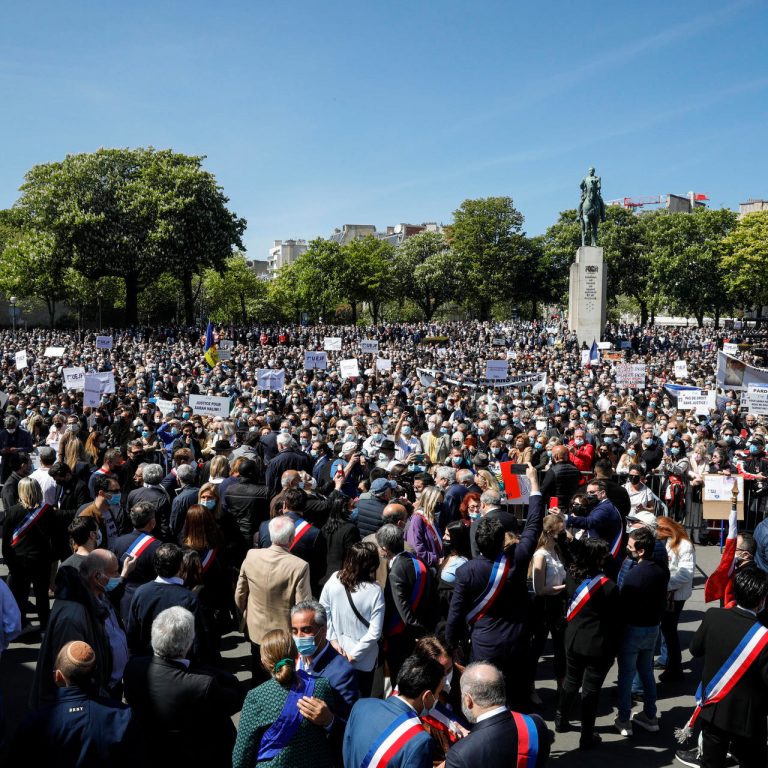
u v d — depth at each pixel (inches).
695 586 435.5
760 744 216.8
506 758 153.9
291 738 171.2
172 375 1093.8
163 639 181.8
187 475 347.3
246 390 953.5
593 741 261.0
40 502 340.2
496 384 1040.2
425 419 743.7
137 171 2561.5
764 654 214.2
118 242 2415.1
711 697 221.3
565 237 3410.4
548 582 279.3
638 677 298.7
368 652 233.8
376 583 240.2
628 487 401.7
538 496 274.8
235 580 322.7
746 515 518.0
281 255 6501.0
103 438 594.2
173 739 177.6
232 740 186.1
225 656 336.8
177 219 2452.0
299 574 250.2
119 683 241.0
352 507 353.4
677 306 3223.4
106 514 335.0
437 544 310.3
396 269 3791.8
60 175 2391.7
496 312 4087.1
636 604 263.1
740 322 3437.5
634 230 3292.3
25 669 317.1
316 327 2669.8
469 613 246.2
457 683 244.2
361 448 552.1
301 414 692.1
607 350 1888.5
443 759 175.9
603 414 748.6
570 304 2110.0
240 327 2630.4
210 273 3722.9
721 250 3090.6
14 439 563.8
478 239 3565.5
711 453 546.6
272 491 429.4
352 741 157.8
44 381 1009.5
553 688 310.8
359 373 1095.0
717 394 894.4
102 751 160.7
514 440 554.3
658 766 248.4
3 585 257.6
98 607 229.8
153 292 3336.6
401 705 159.2
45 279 2591.0
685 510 539.8
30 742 160.7
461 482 385.1
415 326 2726.4
